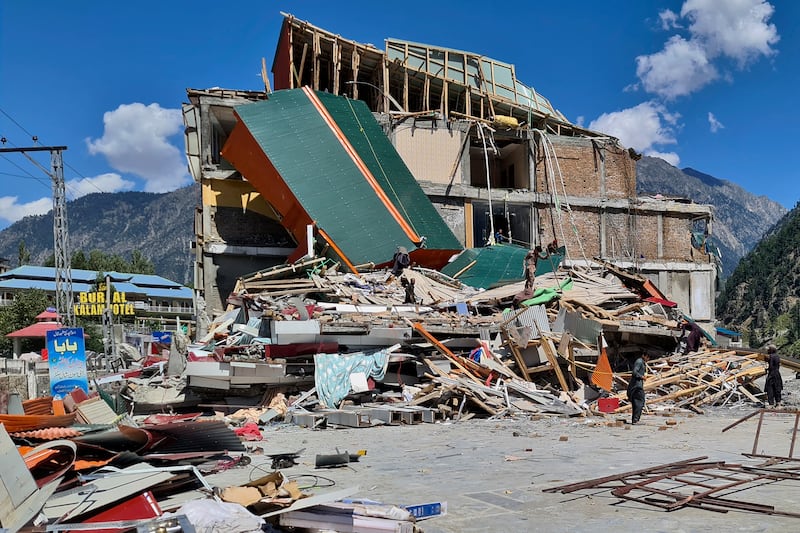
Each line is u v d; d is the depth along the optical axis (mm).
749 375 20172
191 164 30516
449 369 17156
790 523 5750
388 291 22828
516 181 37625
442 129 33969
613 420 15148
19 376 19938
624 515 6188
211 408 16688
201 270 30016
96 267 102938
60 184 38375
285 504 5438
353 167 28125
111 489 5926
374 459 9914
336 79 32938
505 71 38812
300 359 17203
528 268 22453
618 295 22969
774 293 183500
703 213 38312
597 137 37969
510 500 6938
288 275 24609
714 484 7453
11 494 5039
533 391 16781
